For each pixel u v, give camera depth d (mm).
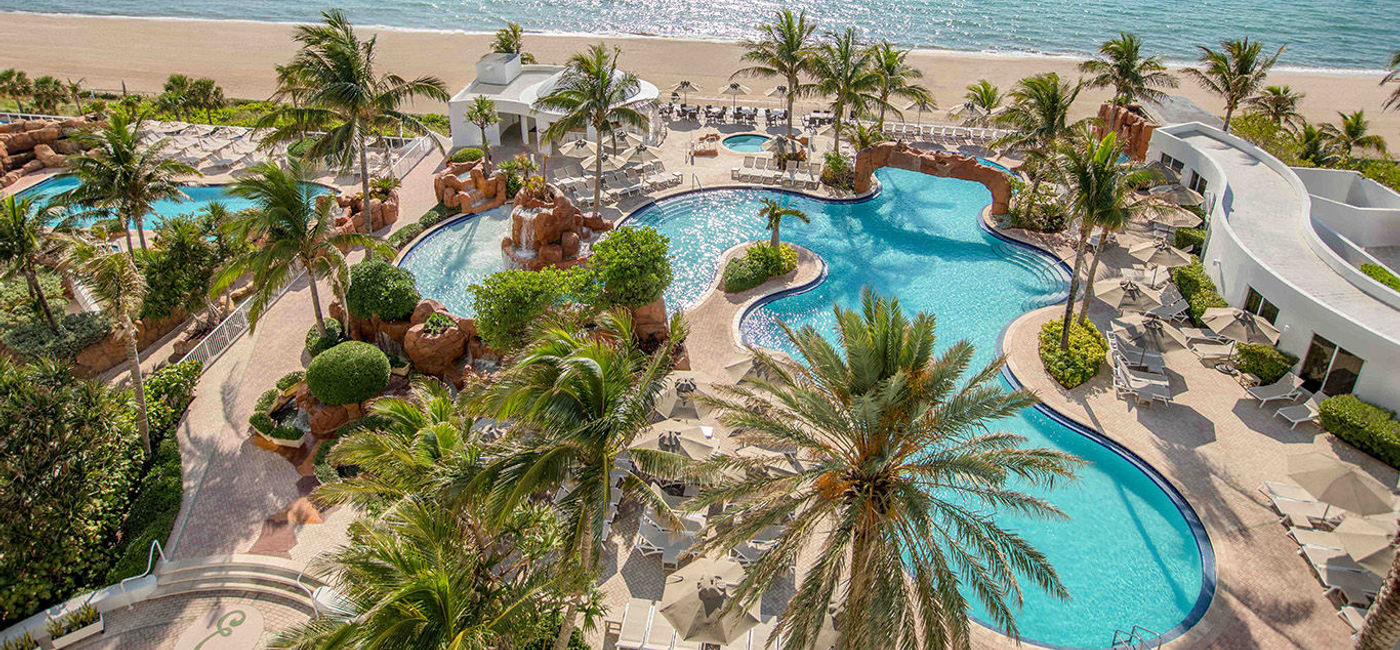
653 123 52750
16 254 30000
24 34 83438
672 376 24812
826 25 99438
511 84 53688
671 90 66062
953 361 16281
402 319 30562
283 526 22828
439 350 28984
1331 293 28891
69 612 20172
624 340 18312
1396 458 24266
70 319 31844
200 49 78875
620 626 19984
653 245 30078
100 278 23406
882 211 44188
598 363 16172
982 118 51562
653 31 95750
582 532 15828
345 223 39438
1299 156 47375
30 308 33188
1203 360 30109
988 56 80438
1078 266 29031
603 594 18531
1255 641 19438
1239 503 23484
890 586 14891
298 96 50344
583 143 46594
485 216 42594
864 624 15266
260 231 28188
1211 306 31906
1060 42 90875
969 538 15625
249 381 28922
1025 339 31719
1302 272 30500
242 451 25672
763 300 34469
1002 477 14672
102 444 22781
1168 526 23156
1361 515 20641
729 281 34875
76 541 21547
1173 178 44031
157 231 38188
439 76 71062
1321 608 20203
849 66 46562
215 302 34312
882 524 15625
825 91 47031
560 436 15836
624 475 18016
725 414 16953
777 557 15711
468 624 14398
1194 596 21016
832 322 33125
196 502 23641
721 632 17250
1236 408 27531
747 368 25812
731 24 100250
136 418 24844
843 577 20500
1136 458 25344
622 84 39531
